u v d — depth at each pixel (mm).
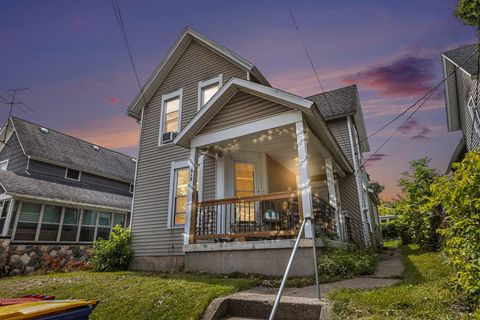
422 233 8867
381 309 2834
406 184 9727
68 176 16266
